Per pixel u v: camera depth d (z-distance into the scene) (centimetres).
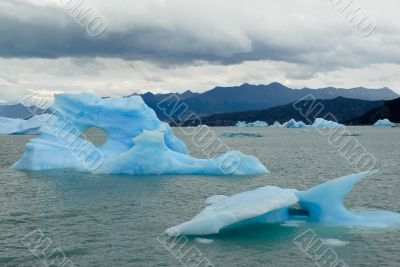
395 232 1675
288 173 3519
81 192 2553
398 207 2152
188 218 1941
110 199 2355
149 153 3281
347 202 2266
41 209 2119
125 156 3300
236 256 1452
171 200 2338
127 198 2381
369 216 1888
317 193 1848
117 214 2014
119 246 1552
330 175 3441
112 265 1384
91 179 3031
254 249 1512
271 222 1800
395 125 17850
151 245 1559
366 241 1583
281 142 8369
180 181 2962
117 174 3259
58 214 2014
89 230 1750
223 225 1628
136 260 1423
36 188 2689
